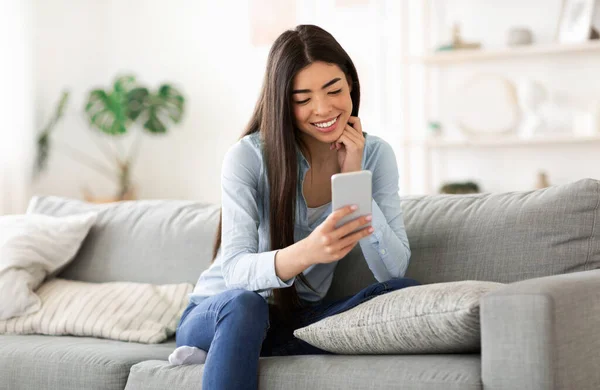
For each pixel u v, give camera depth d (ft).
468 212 6.23
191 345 5.53
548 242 5.74
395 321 4.79
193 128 16.76
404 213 6.56
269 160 5.71
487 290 4.65
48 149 15.33
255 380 4.96
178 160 16.85
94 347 6.35
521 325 4.14
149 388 5.43
